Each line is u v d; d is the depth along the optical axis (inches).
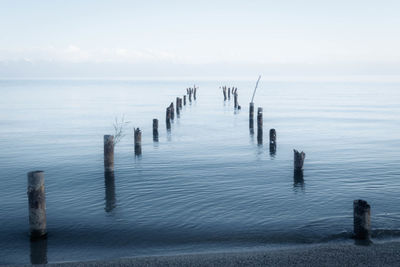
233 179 722.8
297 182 699.4
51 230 495.8
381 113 1932.8
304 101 2812.5
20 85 7027.6
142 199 613.9
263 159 893.2
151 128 1443.2
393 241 438.6
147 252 432.5
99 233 486.6
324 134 1275.8
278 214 544.4
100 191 657.6
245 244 449.1
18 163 865.5
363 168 795.4
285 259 386.6
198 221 522.6
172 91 4650.6
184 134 1282.0
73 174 768.3
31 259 417.7
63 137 1245.7
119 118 1787.6
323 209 561.3
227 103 2652.6
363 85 6481.3
